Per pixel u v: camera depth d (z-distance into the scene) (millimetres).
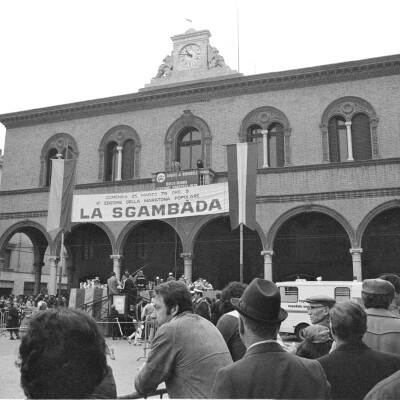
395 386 2564
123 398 4164
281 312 3416
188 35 31094
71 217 26469
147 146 29547
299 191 25188
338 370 3916
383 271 26078
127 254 31641
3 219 31406
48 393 2107
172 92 29109
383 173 23906
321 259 27328
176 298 4570
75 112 31547
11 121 33156
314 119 26188
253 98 27656
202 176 26391
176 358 4125
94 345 2230
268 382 2920
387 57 25016
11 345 19812
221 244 29672
